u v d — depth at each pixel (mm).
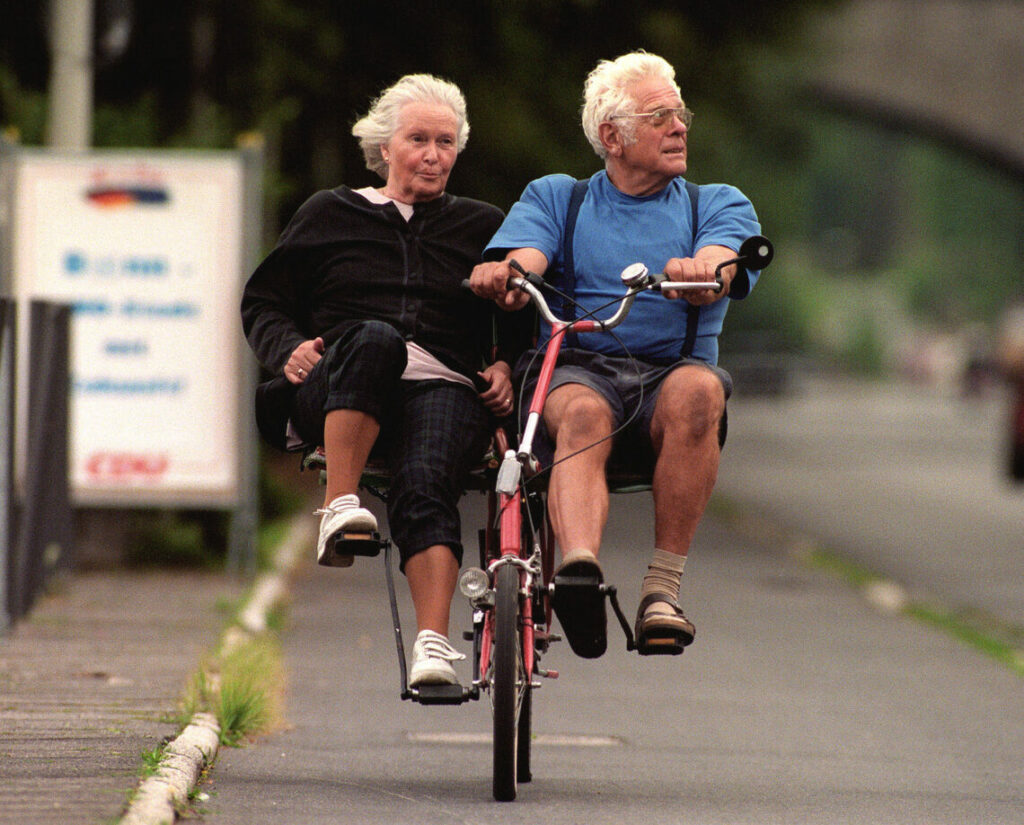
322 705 29594
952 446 128625
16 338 33750
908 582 54531
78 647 32688
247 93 62062
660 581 21609
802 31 81125
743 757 26234
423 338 22297
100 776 20578
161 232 44781
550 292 22359
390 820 20016
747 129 94875
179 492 44906
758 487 90188
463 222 22781
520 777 23188
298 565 50375
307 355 21562
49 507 39438
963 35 166875
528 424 21016
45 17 45344
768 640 39875
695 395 21484
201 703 26547
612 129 22219
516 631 20781
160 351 44844
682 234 22297
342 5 63031
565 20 69375
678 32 71688
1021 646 41531
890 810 22234
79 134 45375
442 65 65750
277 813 20125
